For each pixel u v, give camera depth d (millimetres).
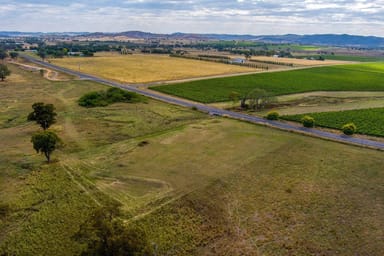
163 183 42906
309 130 66062
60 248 30594
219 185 42406
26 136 60531
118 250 23812
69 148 54906
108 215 26906
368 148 56125
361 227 34250
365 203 38750
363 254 30359
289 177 44875
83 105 83812
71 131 63719
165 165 48438
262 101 86375
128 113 77188
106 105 84688
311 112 81938
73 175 44438
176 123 70375
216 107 86188
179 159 50656
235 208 37500
